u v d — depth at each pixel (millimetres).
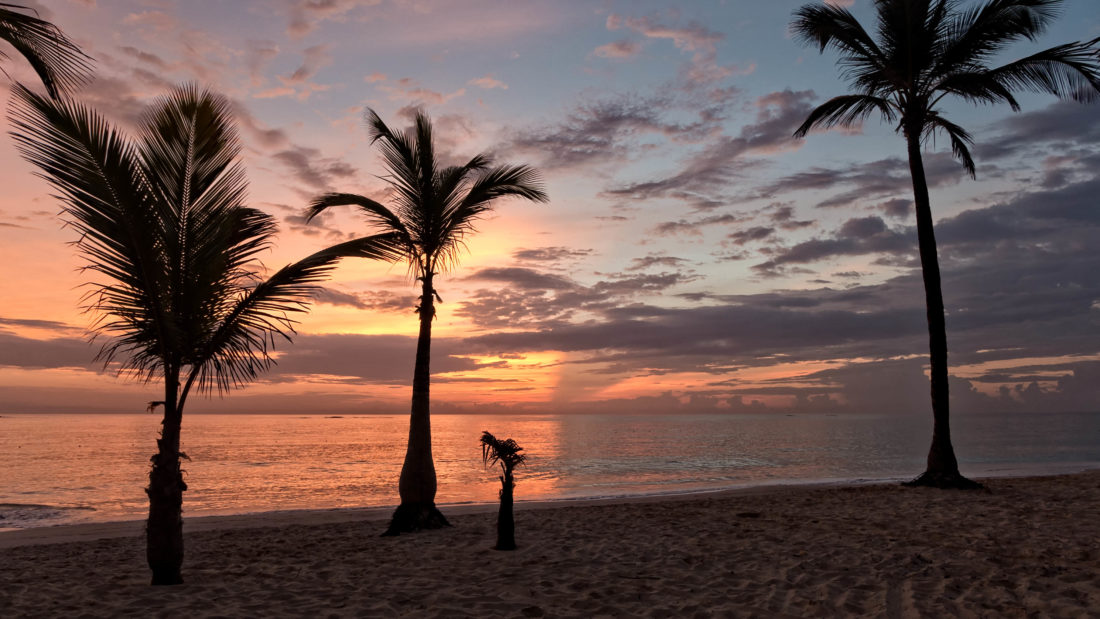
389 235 8625
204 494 22672
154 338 6484
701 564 7145
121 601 5957
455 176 10883
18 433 88562
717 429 116250
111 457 43156
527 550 8477
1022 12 12516
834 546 7957
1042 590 5422
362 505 19203
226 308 6801
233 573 7328
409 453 10727
